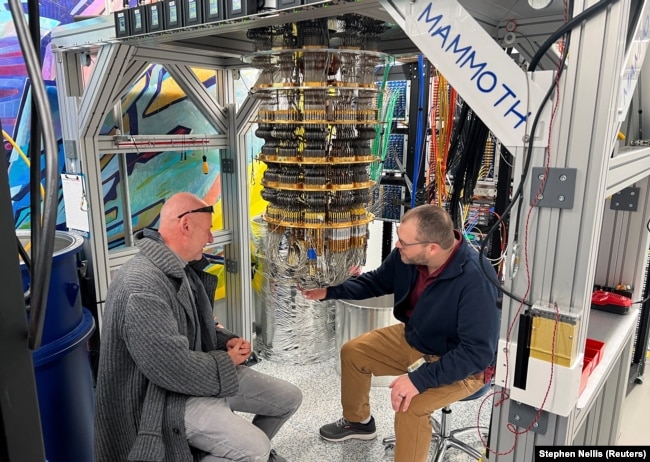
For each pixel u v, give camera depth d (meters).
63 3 2.26
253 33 1.51
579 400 1.03
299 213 1.34
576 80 0.83
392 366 2.03
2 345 0.49
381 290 2.06
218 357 1.58
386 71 1.70
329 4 1.11
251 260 2.99
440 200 2.02
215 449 1.53
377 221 3.11
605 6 0.77
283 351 2.89
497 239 2.39
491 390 2.16
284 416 1.91
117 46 1.77
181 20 1.38
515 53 1.59
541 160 0.88
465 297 1.66
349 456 2.10
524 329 0.94
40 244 0.47
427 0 0.94
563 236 0.89
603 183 0.86
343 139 1.32
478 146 1.87
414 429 1.70
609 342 1.48
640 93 1.61
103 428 1.54
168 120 2.77
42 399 1.68
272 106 1.38
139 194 2.71
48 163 0.46
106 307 1.56
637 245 1.83
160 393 1.50
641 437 2.08
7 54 2.09
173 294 1.57
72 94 2.00
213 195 3.06
